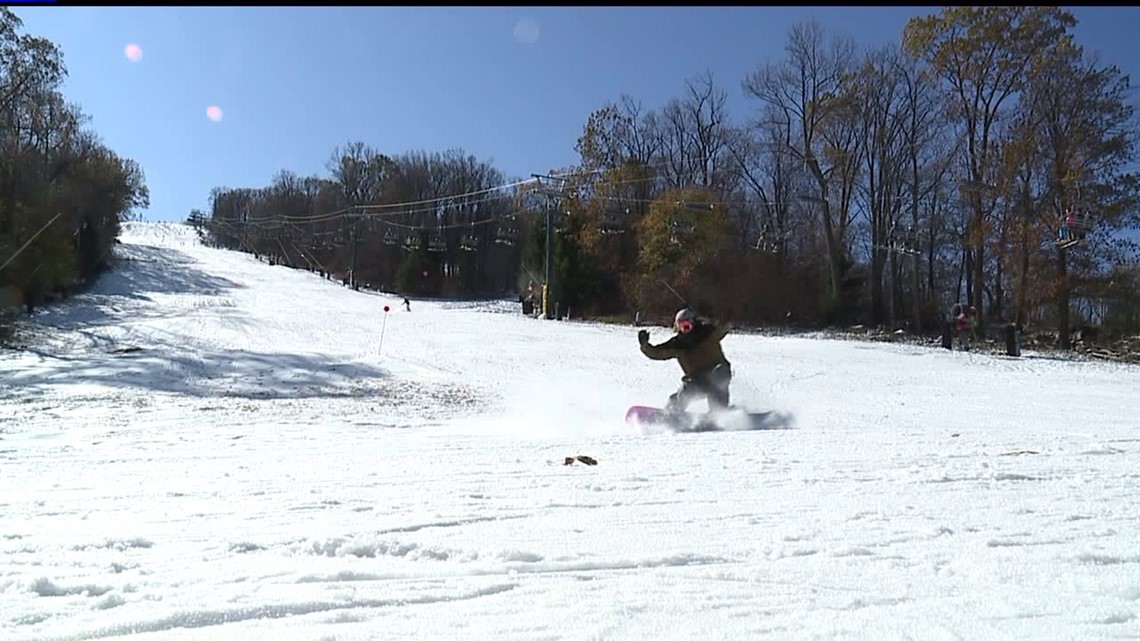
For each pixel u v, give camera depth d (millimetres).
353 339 31859
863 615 2777
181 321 36062
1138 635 2584
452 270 94000
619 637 2572
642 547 3652
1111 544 3705
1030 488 5074
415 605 2869
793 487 5125
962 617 2750
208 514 4379
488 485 5234
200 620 2697
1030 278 39906
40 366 20062
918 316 48469
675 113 64438
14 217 33406
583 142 64000
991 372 24484
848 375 22766
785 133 55094
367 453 7219
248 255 114875
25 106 36031
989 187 40250
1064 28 43312
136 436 10141
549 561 3416
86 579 3113
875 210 53812
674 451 6906
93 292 53500
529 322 43812
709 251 52156
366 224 98562
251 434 10344
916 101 52438
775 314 52062
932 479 5391
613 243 60719
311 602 2863
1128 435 8430
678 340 10625
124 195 81312
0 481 5812
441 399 16859
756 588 3076
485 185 99688
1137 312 40062
